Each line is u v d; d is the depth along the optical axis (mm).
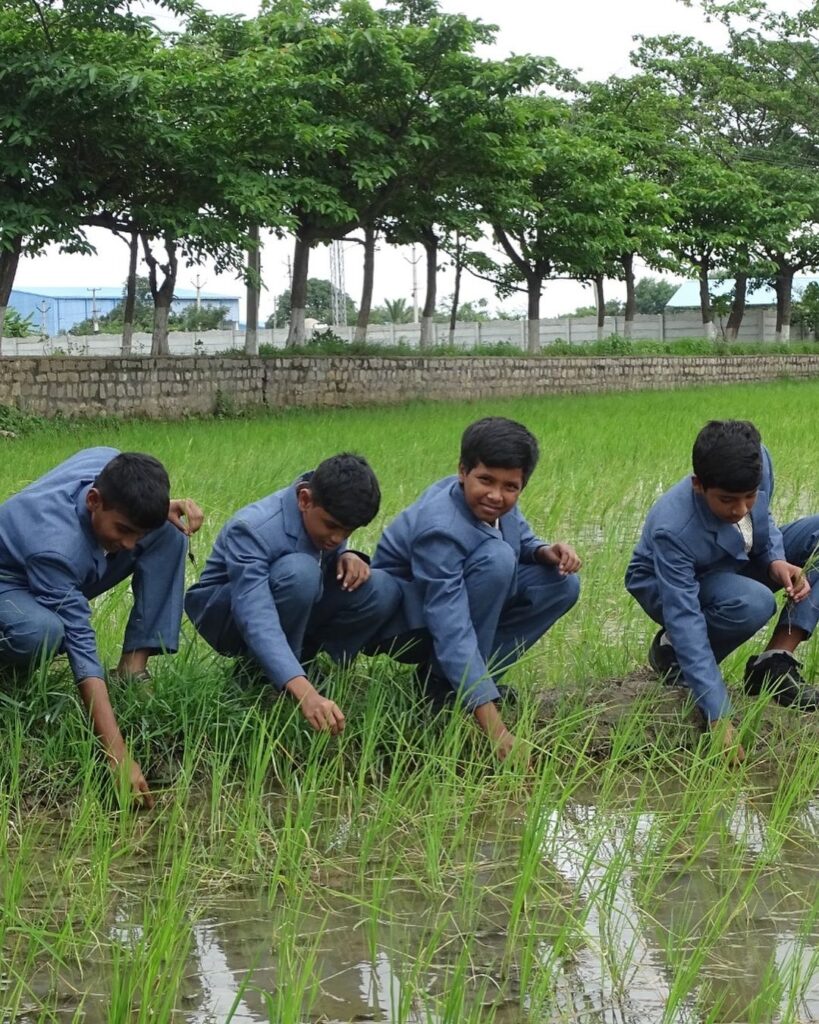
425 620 4426
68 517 4176
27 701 4223
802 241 36125
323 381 22703
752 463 4309
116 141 17016
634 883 3459
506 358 27047
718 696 4398
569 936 3121
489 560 4344
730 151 36469
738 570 4961
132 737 4160
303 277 23906
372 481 4199
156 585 4492
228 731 4211
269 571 4234
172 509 4473
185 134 17531
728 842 3740
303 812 3650
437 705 4523
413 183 23312
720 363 33125
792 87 37031
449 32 20906
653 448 12531
